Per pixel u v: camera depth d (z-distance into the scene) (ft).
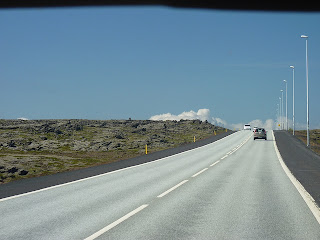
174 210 33.60
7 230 25.80
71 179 59.93
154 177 62.95
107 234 24.54
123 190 47.32
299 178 61.77
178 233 24.84
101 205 36.35
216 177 62.80
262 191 46.29
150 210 33.60
